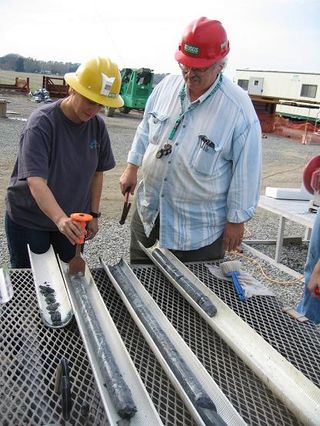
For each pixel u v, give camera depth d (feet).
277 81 67.77
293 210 13.62
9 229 7.04
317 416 3.64
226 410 3.61
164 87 7.13
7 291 5.04
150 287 5.66
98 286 5.50
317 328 5.16
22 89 70.13
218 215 7.02
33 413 3.44
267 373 4.09
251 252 15.48
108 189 21.85
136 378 3.73
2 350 4.13
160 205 7.02
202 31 5.96
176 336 4.53
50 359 4.06
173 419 3.52
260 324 5.11
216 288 5.85
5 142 29.37
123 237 15.57
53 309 4.71
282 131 57.82
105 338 4.18
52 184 6.63
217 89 6.49
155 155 6.95
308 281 6.63
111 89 5.94
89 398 3.64
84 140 6.74
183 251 7.10
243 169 6.56
